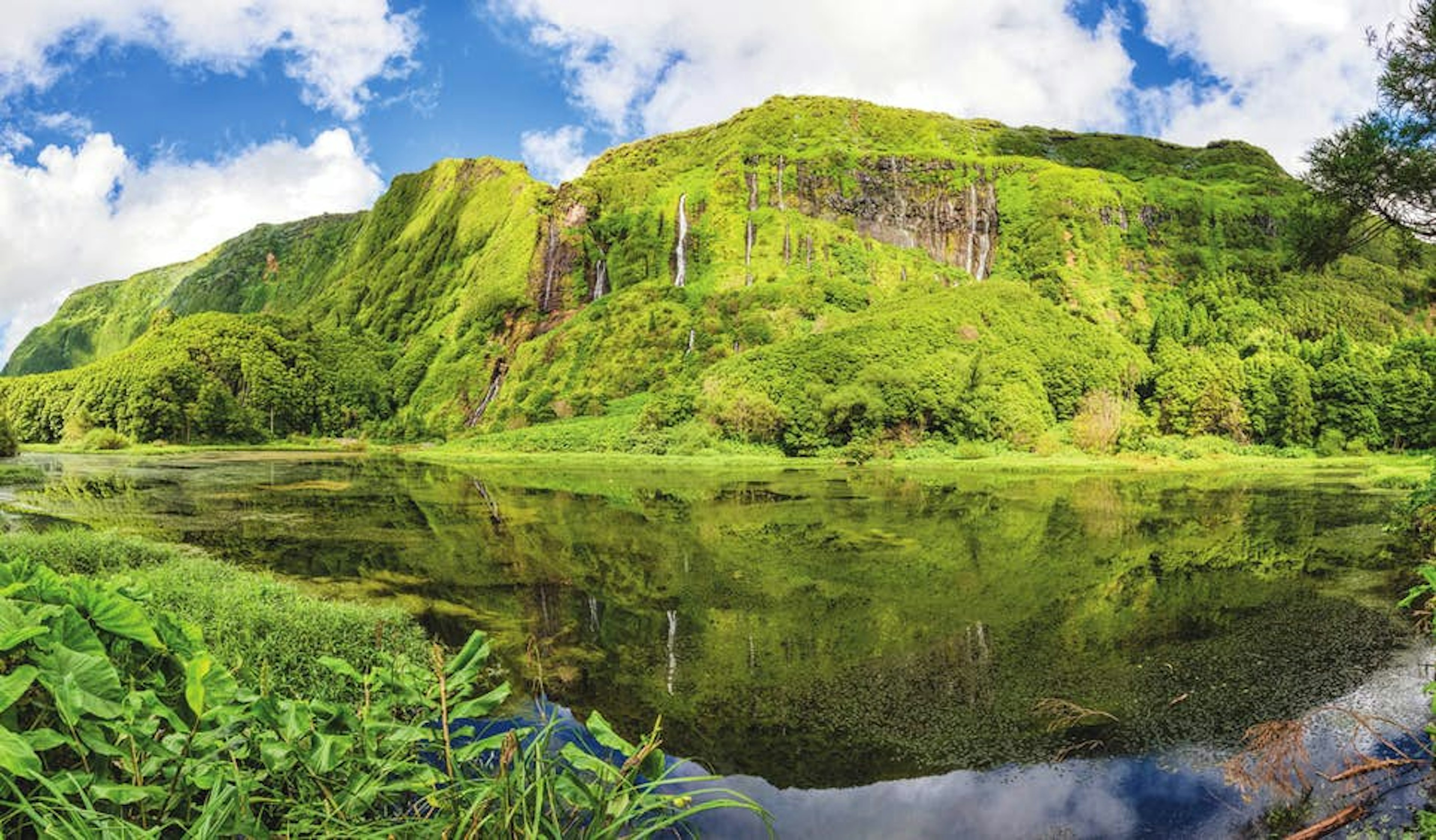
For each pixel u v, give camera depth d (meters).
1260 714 8.20
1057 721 8.25
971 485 39.28
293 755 2.97
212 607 10.26
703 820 6.20
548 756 3.40
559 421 96.69
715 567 17.48
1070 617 12.77
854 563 18.02
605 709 8.85
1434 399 63.81
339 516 27.22
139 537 19.06
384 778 3.22
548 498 33.25
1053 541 21.03
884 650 11.05
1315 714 8.06
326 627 9.80
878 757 7.52
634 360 107.94
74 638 2.77
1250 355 83.94
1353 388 64.38
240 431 96.31
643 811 3.00
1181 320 100.31
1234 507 28.70
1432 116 10.81
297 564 17.86
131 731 2.62
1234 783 6.50
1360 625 11.77
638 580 16.08
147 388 88.88
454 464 59.59
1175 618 12.54
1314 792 6.16
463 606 13.88
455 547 20.39
